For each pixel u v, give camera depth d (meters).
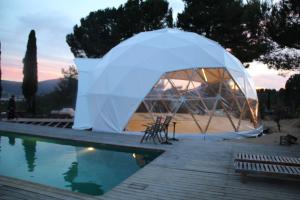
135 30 29.64
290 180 6.60
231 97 15.24
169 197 5.40
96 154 10.77
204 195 5.55
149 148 10.41
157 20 29.83
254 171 6.23
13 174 8.31
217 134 14.02
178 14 28.22
